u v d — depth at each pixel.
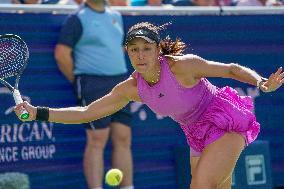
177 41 13.98
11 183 19.25
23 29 19.55
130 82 14.23
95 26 19.72
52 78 19.86
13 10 19.44
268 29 22.69
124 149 20.47
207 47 21.73
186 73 13.70
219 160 13.88
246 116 14.32
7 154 19.36
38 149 19.72
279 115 22.81
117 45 20.20
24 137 19.58
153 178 20.98
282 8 22.86
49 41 19.84
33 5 19.64
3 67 15.13
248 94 22.39
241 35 22.23
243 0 24.31
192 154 15.22
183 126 14.92
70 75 19.92
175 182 21.23
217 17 21.91
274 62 22.75
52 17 19.86
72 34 19.67
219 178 13.84
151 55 13.38
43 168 19.77
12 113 19.44
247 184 21.30
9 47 15.17
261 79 13.31
